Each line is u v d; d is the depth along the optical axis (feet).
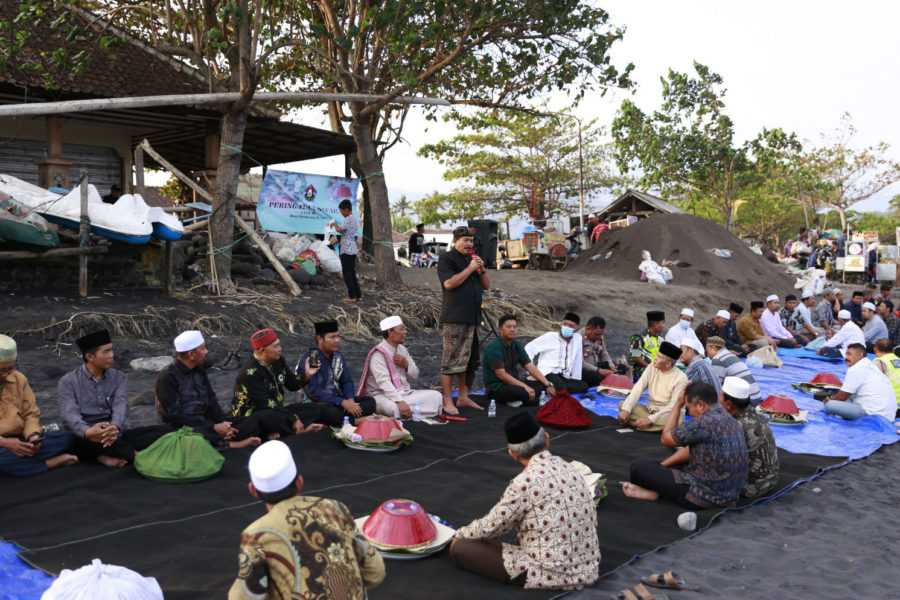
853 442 25.38
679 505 18.38
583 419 26.27
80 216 35.22
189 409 21.42
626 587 13.93
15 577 13.23
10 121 54.39
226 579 13.29
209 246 41.70
